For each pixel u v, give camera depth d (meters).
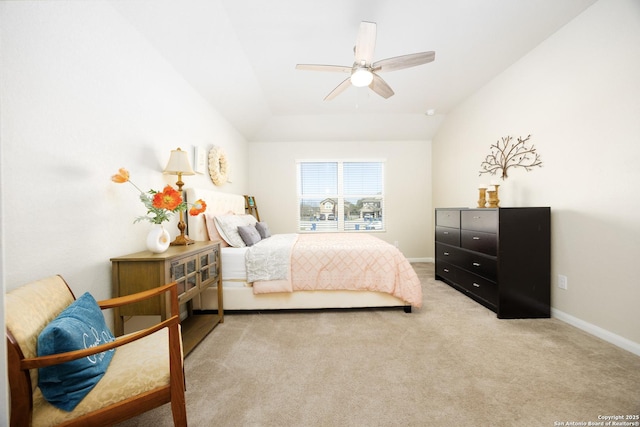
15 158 1.04
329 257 2.41
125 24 1.66
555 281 2.25
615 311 1.80
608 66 1.83
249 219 3.43
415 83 3.19
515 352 1.70
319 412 1.21
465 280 2.85
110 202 1.53
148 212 1.65
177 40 2.02
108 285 1.50
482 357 1.65
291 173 4.82
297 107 3.87
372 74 2.04
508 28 2.19
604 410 1.20
